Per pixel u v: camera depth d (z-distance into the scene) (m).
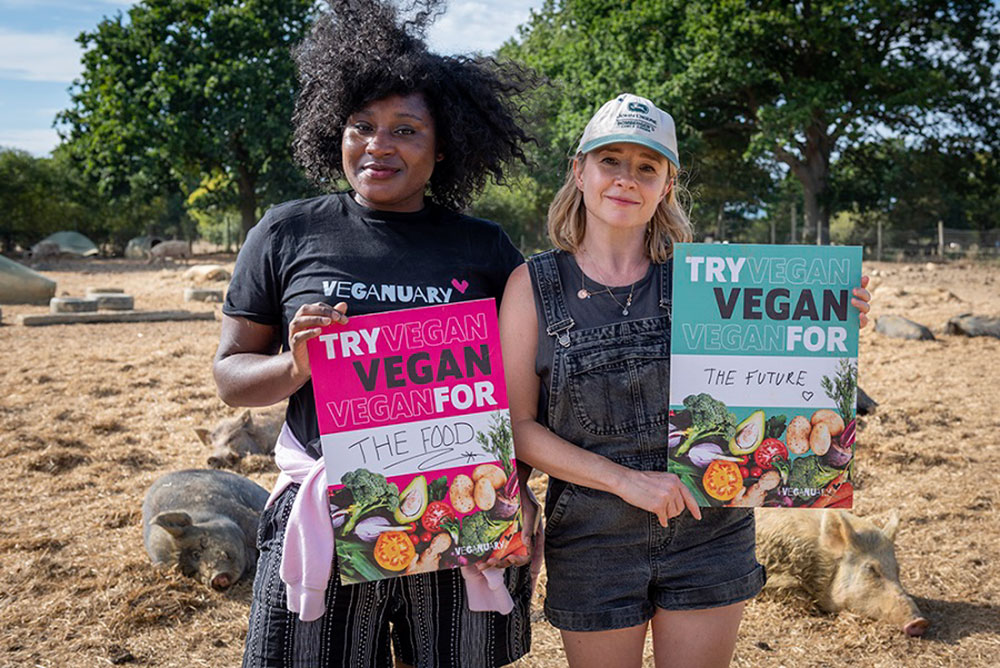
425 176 2.56
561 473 2.46
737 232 55.44
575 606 2.56
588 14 36.72
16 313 18.20
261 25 42.66
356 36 2.54
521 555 2.39
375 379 2.33
